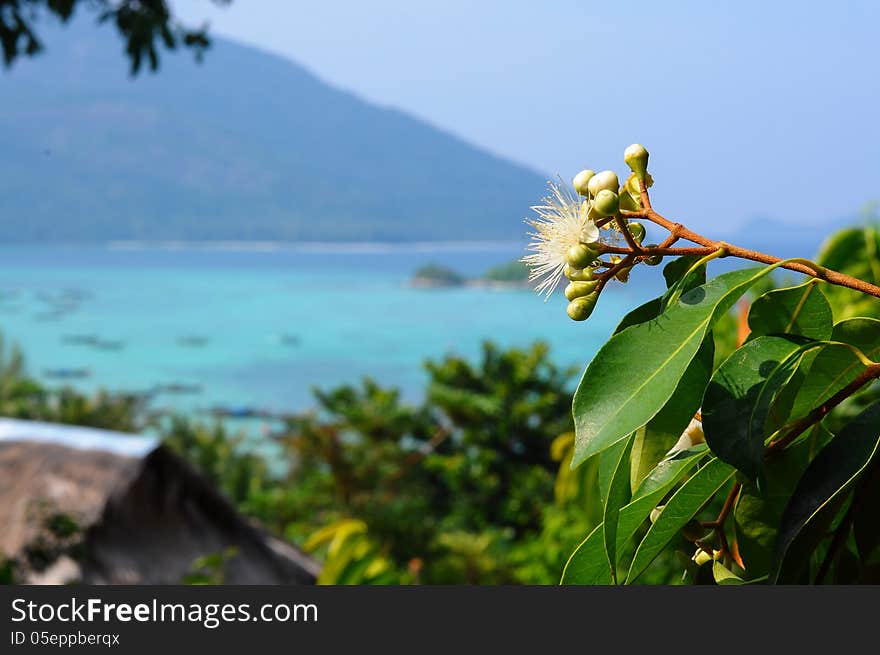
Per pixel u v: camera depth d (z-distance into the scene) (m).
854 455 0.69
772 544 0.81
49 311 134.88
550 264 0.75
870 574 0.75
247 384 89.81
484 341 17.83
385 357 103.19
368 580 2.56
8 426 5.62
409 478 15.68
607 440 0.64
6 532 4.61
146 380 89.81
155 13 4.10
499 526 15.10
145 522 5.02
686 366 0.64
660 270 0.81
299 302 150.88
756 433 0.68
